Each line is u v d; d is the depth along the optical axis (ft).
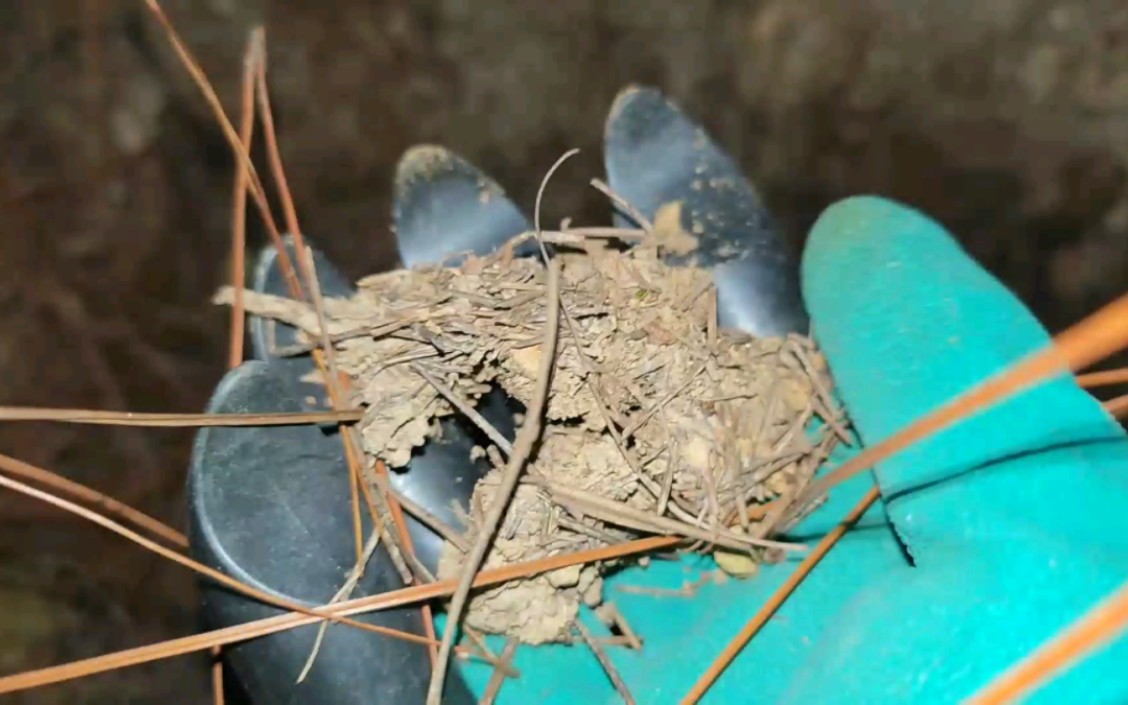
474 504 1.08
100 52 2.02
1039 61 1.88
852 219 1.15
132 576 1.72
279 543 1.04
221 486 1.03
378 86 2.01
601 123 1.98
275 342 1.09
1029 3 1.88
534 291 1.07
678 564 1.13
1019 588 0.95
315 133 1.98
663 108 1.20
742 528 1.10
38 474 1.03
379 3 2.03
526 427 1.01
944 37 1.91
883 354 1.08
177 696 1.68
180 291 1.94
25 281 1.90
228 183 1.99
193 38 2.02
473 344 1.06
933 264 1.11
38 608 1.69
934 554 1.00
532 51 2.01
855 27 1.94
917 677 0.94
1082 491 1.00
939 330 1.08
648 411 1.08
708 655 1.09
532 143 1.99
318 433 1.07
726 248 1.18
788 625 1.08
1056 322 1.82
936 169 1.90
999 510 1.00
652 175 1.19
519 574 1.07
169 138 1.99
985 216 1.88
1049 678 0.92
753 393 1.12
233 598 1.03
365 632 1.05
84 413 1.00
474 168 1.17
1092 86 1.86
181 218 1.97
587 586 1.10
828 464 1.12
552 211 1.95
